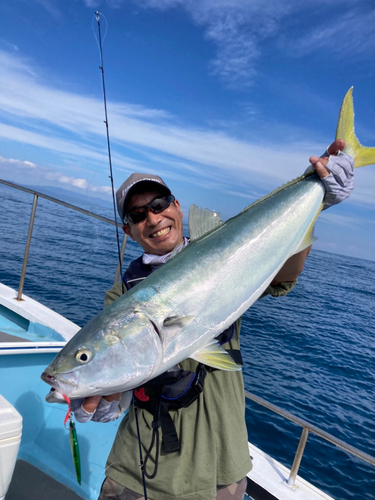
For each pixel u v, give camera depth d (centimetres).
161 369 163
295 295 2652
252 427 627
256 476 258
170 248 212
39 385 299
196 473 169
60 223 3444
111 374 158
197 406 180
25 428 287
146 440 181
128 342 161
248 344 1199
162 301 166
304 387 885
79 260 1755
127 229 230
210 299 172
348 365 1157
